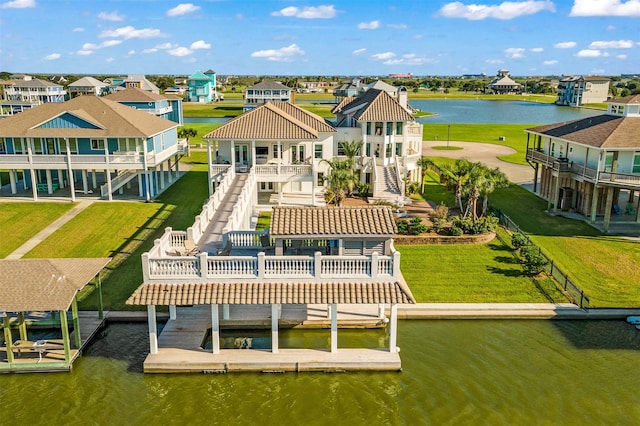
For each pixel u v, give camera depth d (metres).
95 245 36.94
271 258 22.81
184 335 25.12
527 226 41.69
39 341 23.84
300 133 45.12
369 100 55.81
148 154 47.22
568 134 45.50
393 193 49.06
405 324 27.25
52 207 44.53
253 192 44.78
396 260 22.84
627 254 35.75
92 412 20.36
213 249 28.03
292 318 26.55
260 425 19.81
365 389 21.95
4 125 46.81
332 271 23.09
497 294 29.94
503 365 23.62
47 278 23.11
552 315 27.81
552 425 19.78
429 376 22.78
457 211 45.88
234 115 138.12
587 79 192.38
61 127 46.31
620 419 20.11
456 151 77.62
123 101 81.06
